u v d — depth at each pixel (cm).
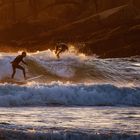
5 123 3562
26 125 3494
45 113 4369
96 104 5403
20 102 5203
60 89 5459
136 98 5644
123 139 3125
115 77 8262
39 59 8119
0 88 5350
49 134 3128
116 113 4416
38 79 7612
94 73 8231
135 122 3781
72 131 3259
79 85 5678
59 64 8131
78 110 4688
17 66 7225
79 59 8344
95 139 3122
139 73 8550
